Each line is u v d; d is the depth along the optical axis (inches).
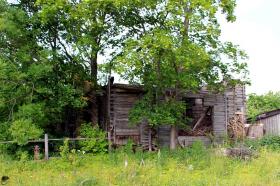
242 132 1213.1
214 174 749.3
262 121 1357.0
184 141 1147.9
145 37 894.4
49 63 950.4
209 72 1034.1
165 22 946.7
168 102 994.7
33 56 952.3
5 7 920.3
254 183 655.8
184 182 655.8
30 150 930.1
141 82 1009.5
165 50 903.7
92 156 911.0
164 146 1098.1
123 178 679.1
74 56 999.0
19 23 940.6
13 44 943.7
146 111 973.2
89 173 729.6
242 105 1268.5
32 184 634.8
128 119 1056.2
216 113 1205.7
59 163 826.8
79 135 1018.1
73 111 1108.5
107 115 1076.5
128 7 942.4
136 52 893.8
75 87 1032.2
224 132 1206.3
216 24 965.2
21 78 909.2
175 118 972.6
